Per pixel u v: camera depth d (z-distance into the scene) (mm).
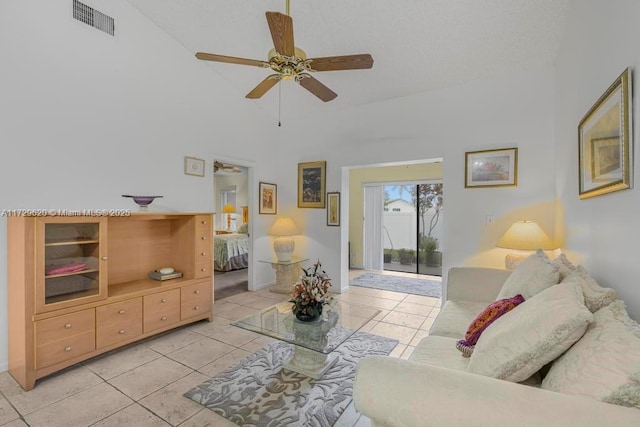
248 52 3609
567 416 762
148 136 3264
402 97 4000
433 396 899
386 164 4215
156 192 3342
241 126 4410
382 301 4176
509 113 3340
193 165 3727
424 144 3846
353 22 2838
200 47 3609
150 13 3186
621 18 1424
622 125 1354
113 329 2541
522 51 2957
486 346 1203
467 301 2488
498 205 3408
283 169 5086
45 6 2510
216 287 4859
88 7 2779
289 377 2219
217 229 9102
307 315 2281
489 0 2449
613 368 828
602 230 1667
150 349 2676
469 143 3559
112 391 2057
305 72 2527
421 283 5270
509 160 3334
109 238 2984
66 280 2316
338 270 4594
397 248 6586
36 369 2104
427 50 3080
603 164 1609
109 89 2934
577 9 2180
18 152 2369
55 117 2570
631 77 1302
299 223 4941
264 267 4855
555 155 3064
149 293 2805
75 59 2691
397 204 6570
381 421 953
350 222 6836
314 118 4758
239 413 1832
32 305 2098
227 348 2699
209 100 3932
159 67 3359
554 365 1072
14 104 2348
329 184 4652
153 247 3312
